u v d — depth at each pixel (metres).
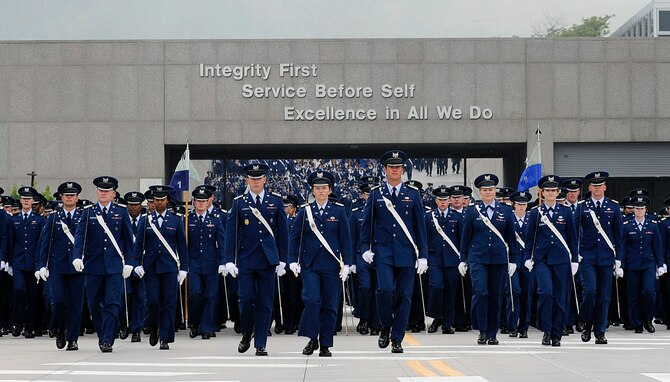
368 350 17.83
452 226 23.69
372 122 40.16
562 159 40.78
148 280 19.03
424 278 24.38
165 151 40.62
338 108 40.16
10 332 24.66
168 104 40.12
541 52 40.38
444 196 23.72
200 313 22.66
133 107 40.12
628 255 24.11
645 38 40.50
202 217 22.73
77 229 18.14
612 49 40.50
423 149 42.94
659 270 24.22
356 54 40.12
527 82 40.38
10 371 14.74
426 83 40.28
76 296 18.77
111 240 18.11
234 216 16.52
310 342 16.83
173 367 15.08
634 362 15.30
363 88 40.16
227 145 40.47
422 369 14.34
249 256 16.48
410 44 40.25
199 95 40.12
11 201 24.62
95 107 40.16
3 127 40.09
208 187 22.97
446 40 40.31
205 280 22.55
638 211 24.14
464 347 18.47
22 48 40.16
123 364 15.66
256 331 16.83
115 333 18.23
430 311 23.59
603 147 40.84
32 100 40.12
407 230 16.31
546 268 18.75
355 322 28.33
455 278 23.52
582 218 19.56
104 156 40.12
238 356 16.86
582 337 19.72
